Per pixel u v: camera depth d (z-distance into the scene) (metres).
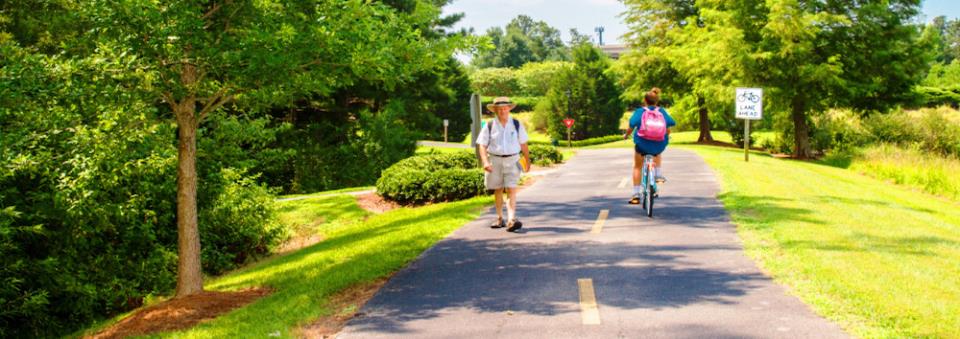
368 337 5.52
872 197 14.81
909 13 34.38
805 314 5.57
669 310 5.86
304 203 18.88
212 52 7.32
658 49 50.41
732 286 6.57
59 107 8.83
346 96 34.59
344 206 17.41
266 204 15.06
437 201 17.02
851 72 34.06
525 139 10.33
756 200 12.74
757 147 49.25
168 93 7.99
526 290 6.79
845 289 6.14
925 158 28.00
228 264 13.75
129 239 12.20
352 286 7.41
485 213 12.74
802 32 32.38
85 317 11.36
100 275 11.51
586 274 7.34
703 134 53.59
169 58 7.78
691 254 8.11
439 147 54.03
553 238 9.58
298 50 7.66
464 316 5.99
